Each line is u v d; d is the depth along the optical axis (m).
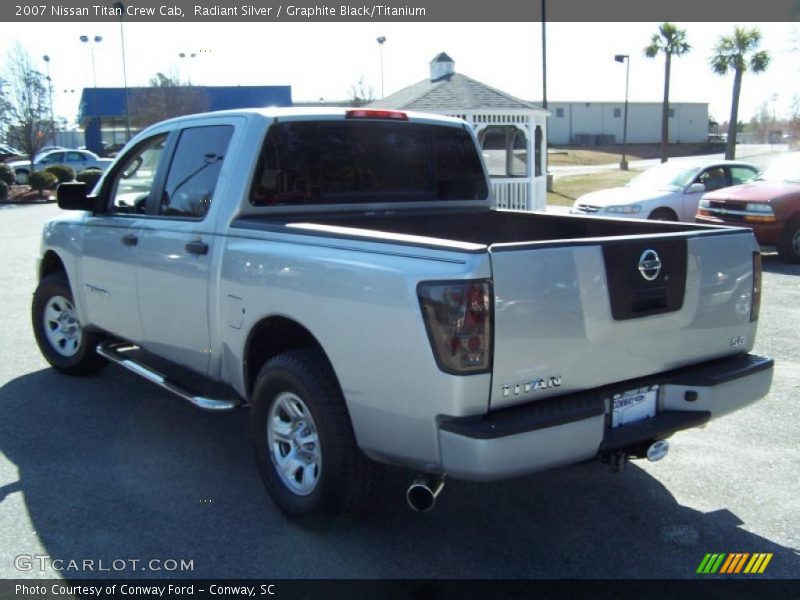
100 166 37.62
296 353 4.00
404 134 5.34
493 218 5.78
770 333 8.10
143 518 4.21
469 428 3.21
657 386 3.90
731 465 4.89
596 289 3.51
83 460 4.96
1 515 4.23
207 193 4.77
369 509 3.92
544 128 21.12
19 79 35.94
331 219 4.93
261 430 4.23
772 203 13.01
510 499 4.46
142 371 5.27
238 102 44.47
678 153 67.12
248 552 3.87
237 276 4.31
